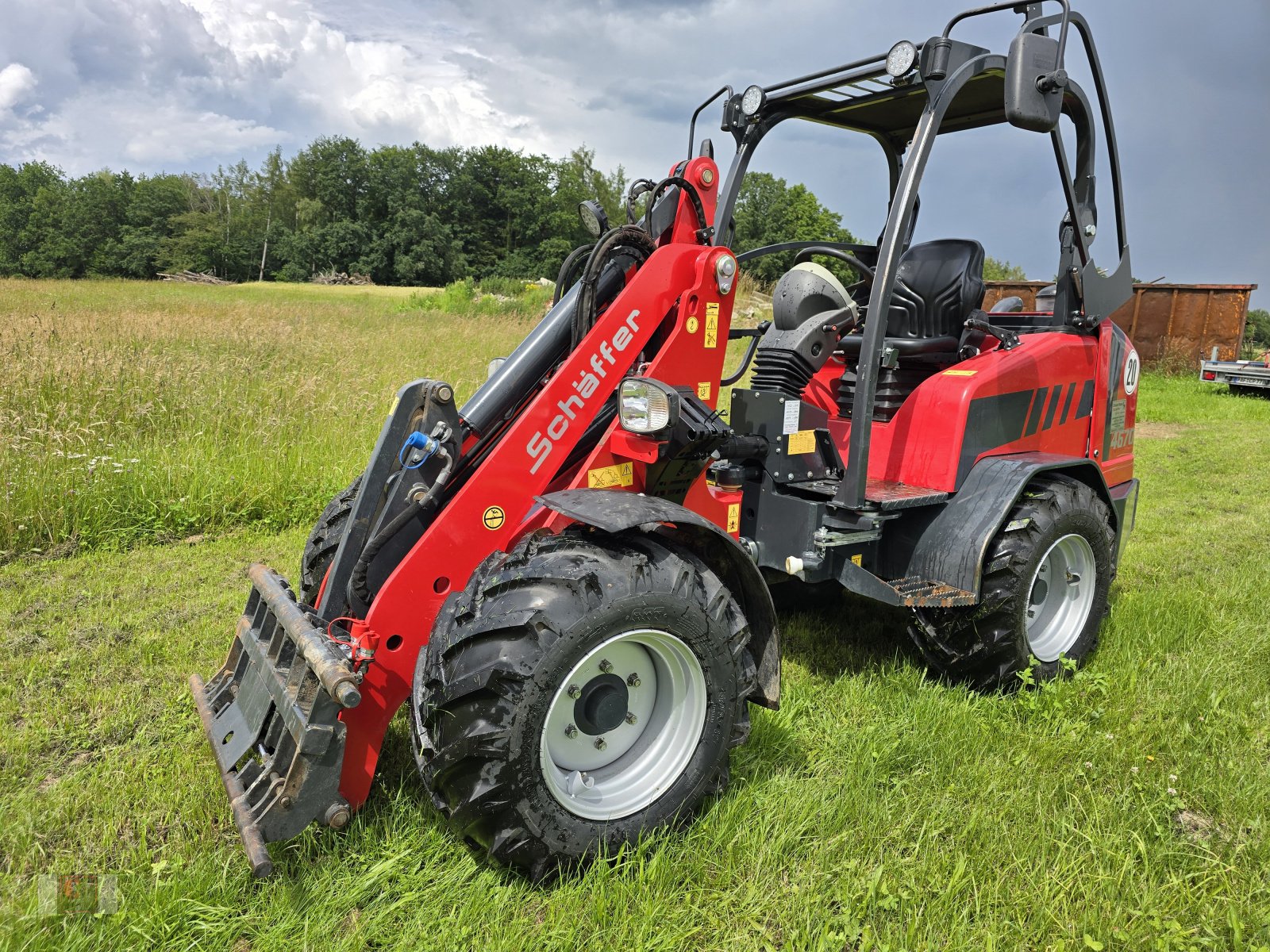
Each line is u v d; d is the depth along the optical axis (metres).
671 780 2.36
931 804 2.53
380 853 2.28
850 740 2.87
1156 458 8.38
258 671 2.36
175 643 3.61
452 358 10.30
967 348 3.50
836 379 3.77
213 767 2.63
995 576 3.12
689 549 2.55
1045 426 3.62
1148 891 2.18
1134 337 16.47
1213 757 2.81
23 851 2.27
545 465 2.55
